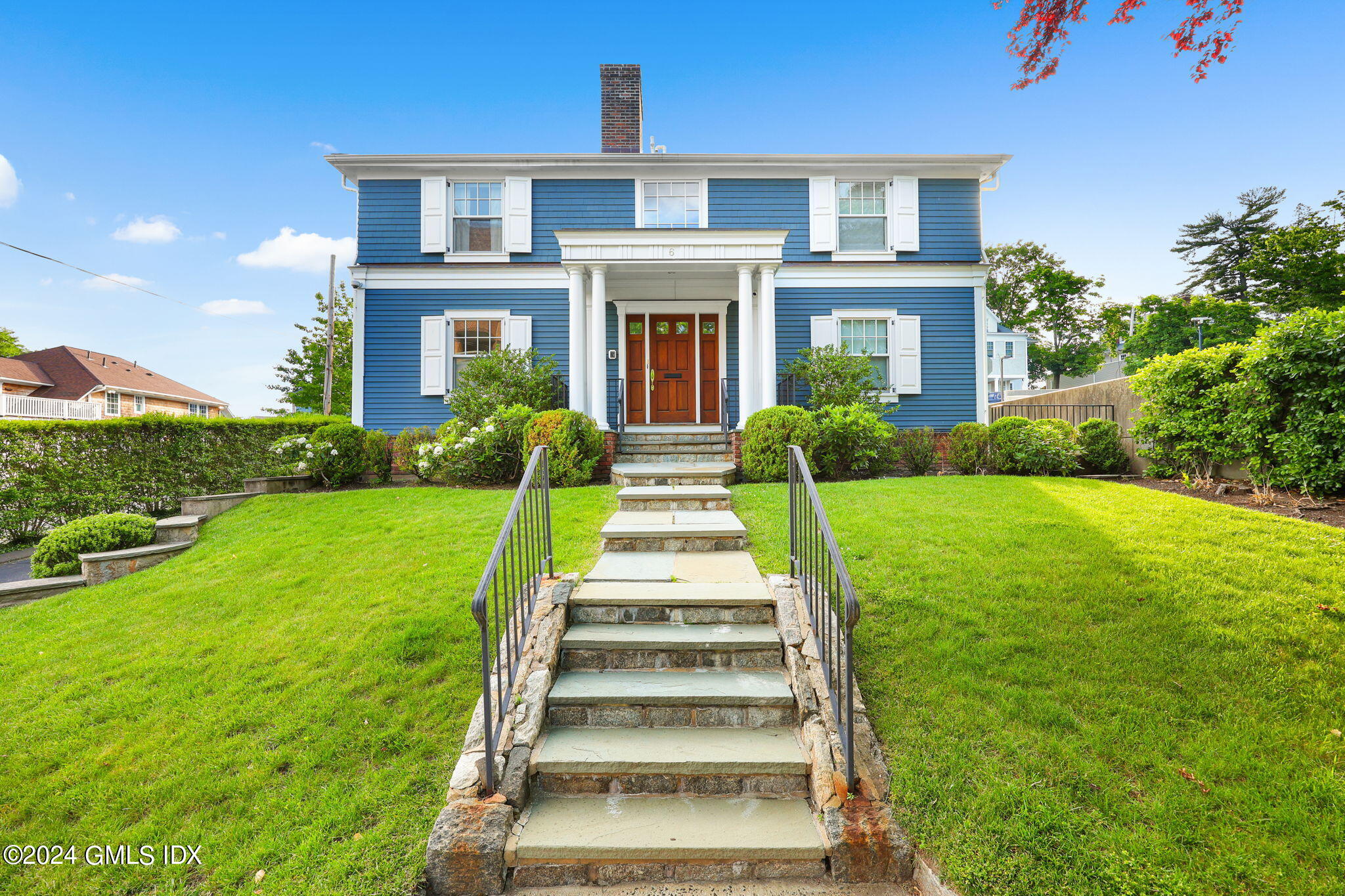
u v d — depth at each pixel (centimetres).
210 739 315
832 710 296
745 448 855
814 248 1179
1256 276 2755
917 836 241
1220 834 228
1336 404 548
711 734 304
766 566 475
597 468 907
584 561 493
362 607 446
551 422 824
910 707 309
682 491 657
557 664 345
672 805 272
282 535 632
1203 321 2730
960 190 1198
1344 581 388
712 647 349
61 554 585
